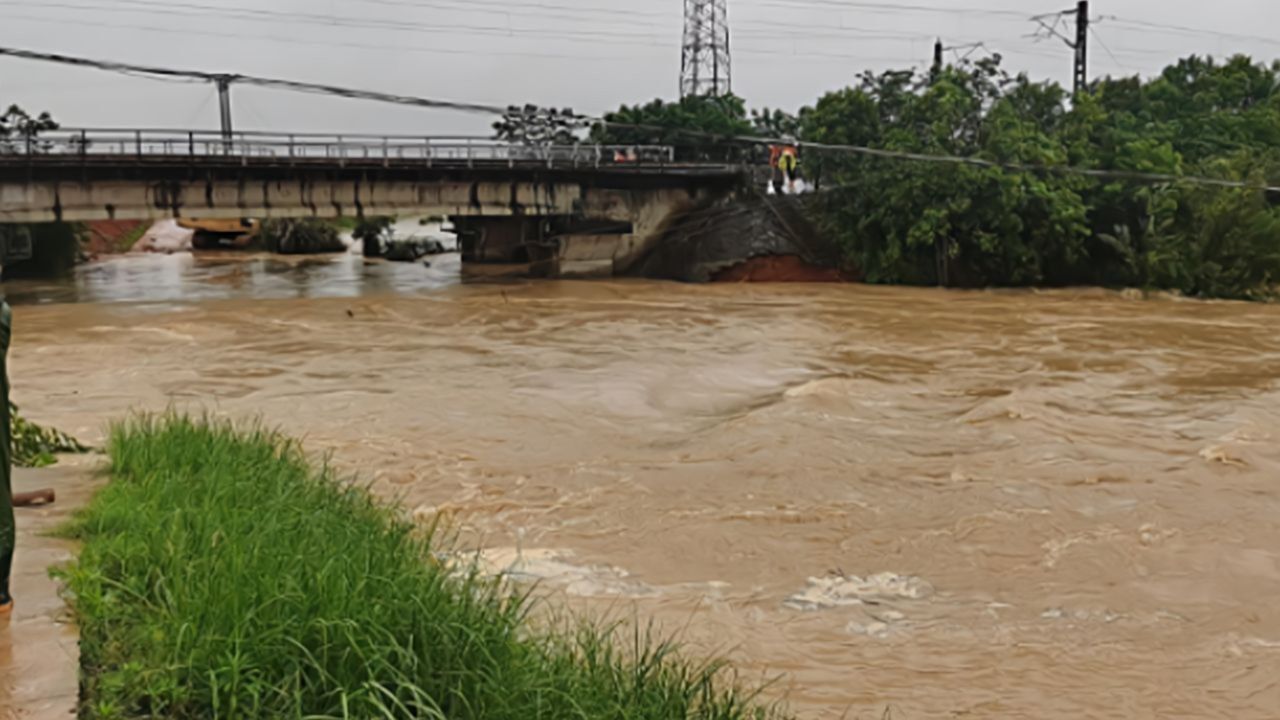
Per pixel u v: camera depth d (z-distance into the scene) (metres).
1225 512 14.75
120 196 42.97
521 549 12.73
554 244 53.66
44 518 9.55
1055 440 18.69
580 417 20.45
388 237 70.06
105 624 6.94
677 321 36.12
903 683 9.34
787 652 9.94
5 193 41.12
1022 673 9.64
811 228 53.81
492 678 6.68
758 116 65.75
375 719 6.01
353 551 8.27
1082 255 51.12
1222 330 35.44
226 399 22.03
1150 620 11.06
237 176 44.88
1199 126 59.25
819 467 16.66
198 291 46.78
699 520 14.00
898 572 12.32
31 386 23.42
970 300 44.75
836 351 29.70
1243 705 9.16
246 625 6.50
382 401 21.75
